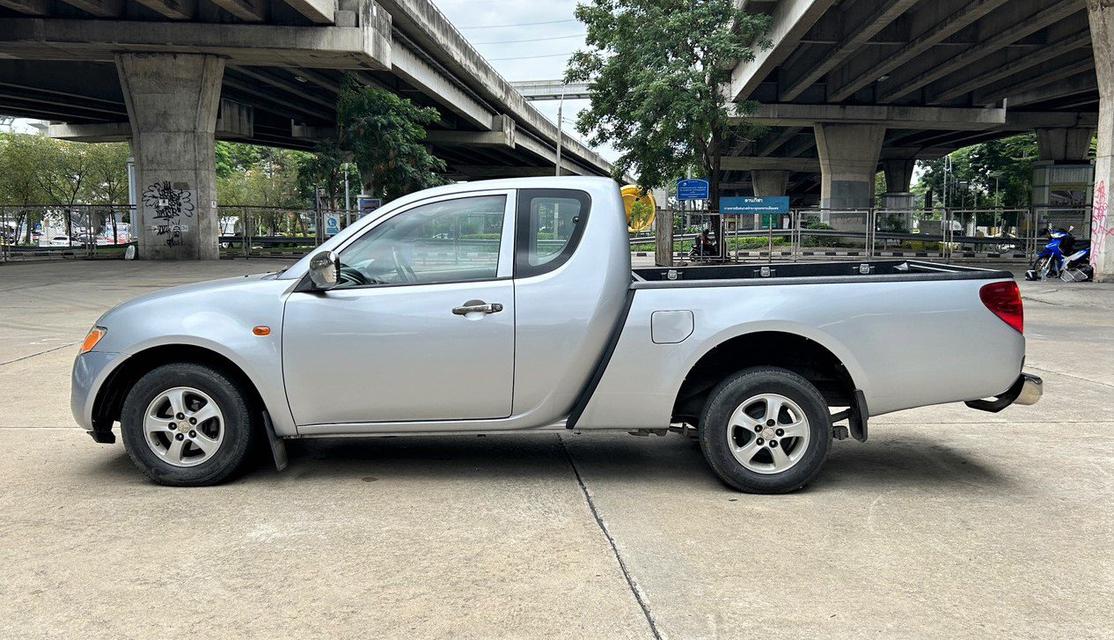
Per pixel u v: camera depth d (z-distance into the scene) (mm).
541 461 5430
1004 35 25969
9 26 25266
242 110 42469
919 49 27188
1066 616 3191
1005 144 65312
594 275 4684
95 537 3998
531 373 4680
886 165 63250
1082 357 9648
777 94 37781
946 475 5113
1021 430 6309
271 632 3047
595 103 29562
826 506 4508
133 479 4965
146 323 4746
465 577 3541
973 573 3598
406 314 4660
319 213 35625
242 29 25547
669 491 4781
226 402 4727
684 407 4980
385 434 4824
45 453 5535
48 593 3373
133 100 27141
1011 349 4715
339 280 4773
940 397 4750
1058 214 45625
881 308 4684
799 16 24406
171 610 3223
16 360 9117
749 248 32938
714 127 26844
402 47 31828
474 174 75625
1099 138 20109
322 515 4328
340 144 35281
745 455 4688
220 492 4719
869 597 3352
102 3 24672
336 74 36000
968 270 5082
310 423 4777
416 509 4434
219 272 22594
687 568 3641
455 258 4797
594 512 4395
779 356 5027
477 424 4777
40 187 48188
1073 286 19266
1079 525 4211
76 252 33562
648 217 39125
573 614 3195
